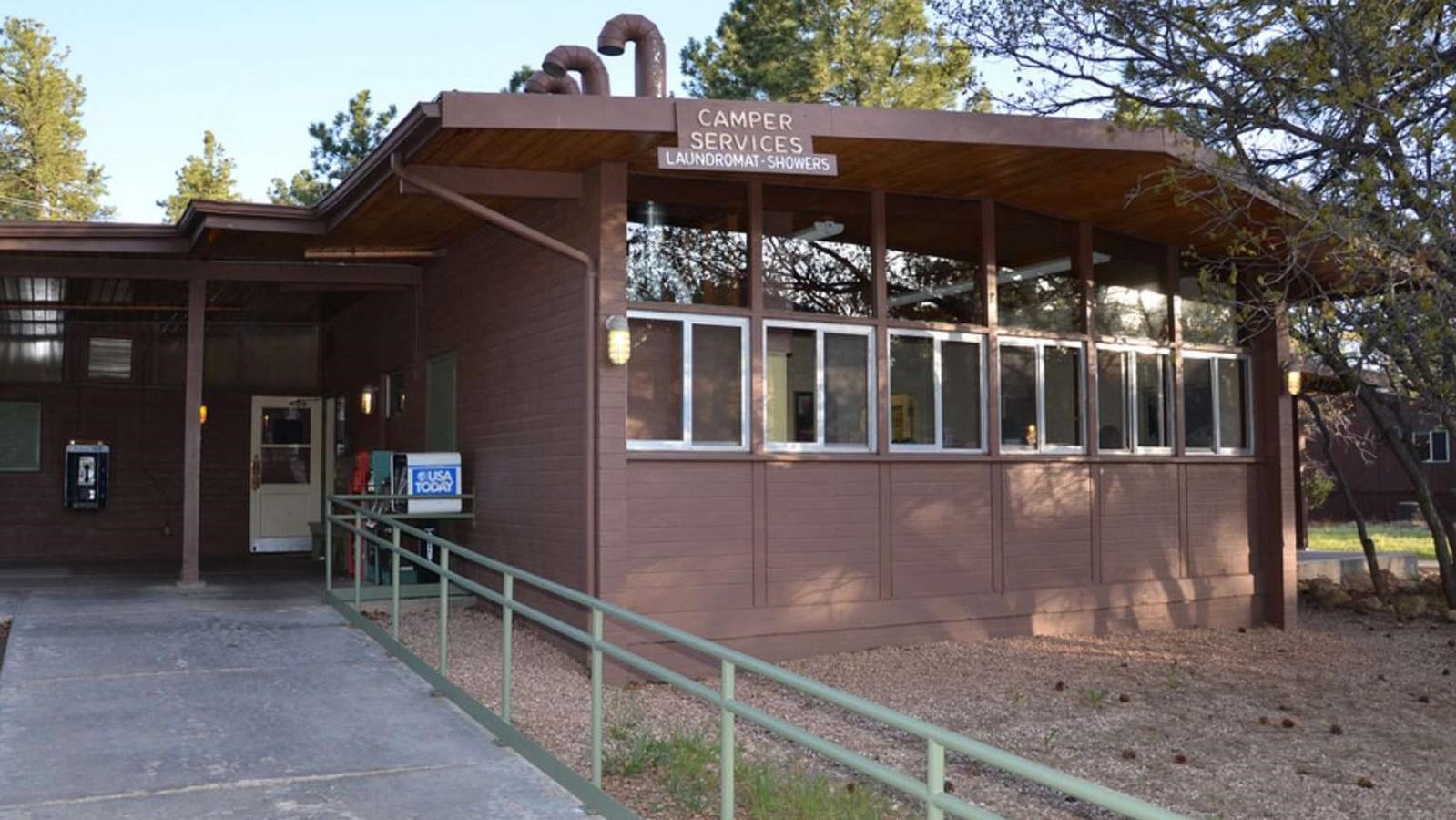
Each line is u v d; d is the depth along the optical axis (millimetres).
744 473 9320
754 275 9453
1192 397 12344
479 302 10953
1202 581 12055
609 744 6641
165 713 6840
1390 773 6996
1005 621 10609
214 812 5254
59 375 15078
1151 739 7559
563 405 9234
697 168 8008
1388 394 14602
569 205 9266
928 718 7891
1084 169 9609
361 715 6930
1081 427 11273
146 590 11344
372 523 11828
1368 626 12930
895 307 10242
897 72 22812
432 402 12195
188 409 11398
